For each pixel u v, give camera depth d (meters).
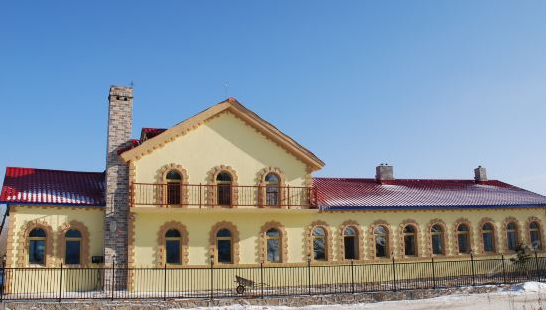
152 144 26.12
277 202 28.08
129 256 25.23
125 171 26.47
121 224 25.84
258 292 25.12
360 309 22.77
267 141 28.38
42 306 20.88
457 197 33.81
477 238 32.62
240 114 27.88
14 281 24.09
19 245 24.44
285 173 28.41
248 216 27.44
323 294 24.09
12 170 27.39
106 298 22.00
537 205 34.09
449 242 31.86
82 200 26.11
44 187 26.56
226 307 22.06
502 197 34.81
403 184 35.72
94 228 26.02
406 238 31.17
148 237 25.69
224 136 27.67
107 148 26.56
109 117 27.06
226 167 27.34
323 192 31.27
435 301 24.33
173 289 25.58
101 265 25.73
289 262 27.81
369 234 29.97
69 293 24.19
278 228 27.95
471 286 26.58
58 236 25.23
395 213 30.84
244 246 27.11
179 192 26.56
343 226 29.42
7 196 24.77
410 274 30.27
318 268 28.30
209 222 26.70
